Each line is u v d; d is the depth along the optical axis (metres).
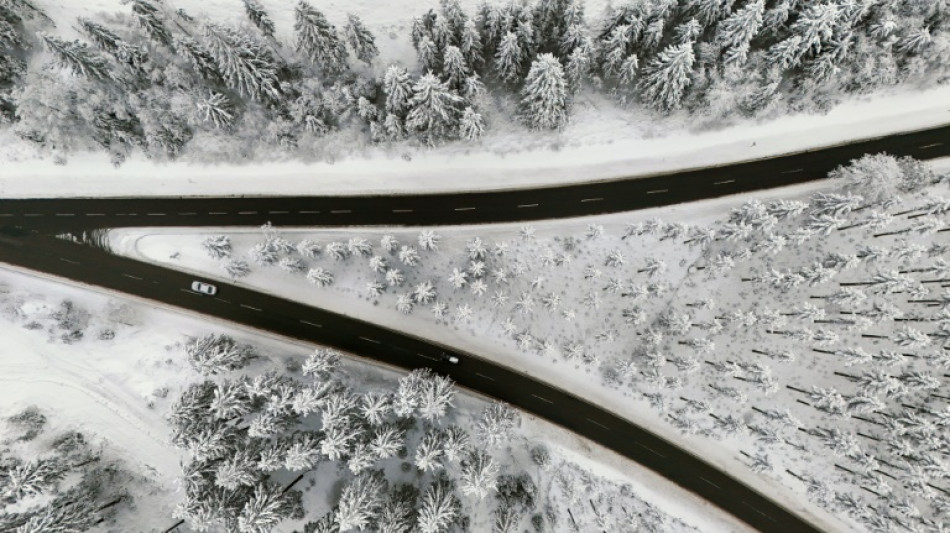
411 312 56.12
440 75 50.84
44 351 54.19
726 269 54.16
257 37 52.75
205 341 51.69
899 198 53.34
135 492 51.91
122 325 55.41
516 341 56.00
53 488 48.88
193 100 52.78
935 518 53.72
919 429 50.31
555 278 56.44
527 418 56.19
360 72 55.59
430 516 43.50
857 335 55.84
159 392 53.38
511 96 56.16
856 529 55.53
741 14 47.41
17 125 54.50
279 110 53.72
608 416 56.44
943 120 56.38
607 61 51.72
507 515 49.41
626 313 54.75
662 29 50.31
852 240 56.00
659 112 56.44
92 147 56.34
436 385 49.09
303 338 56.34
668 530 54.84
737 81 53.22
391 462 51.69
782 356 54.97
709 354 56.44
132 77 52.31
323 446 42.47
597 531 53.22
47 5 55.03
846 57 52.44
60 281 56.03
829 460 55.66
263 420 44.62
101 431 52.84
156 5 53.56
